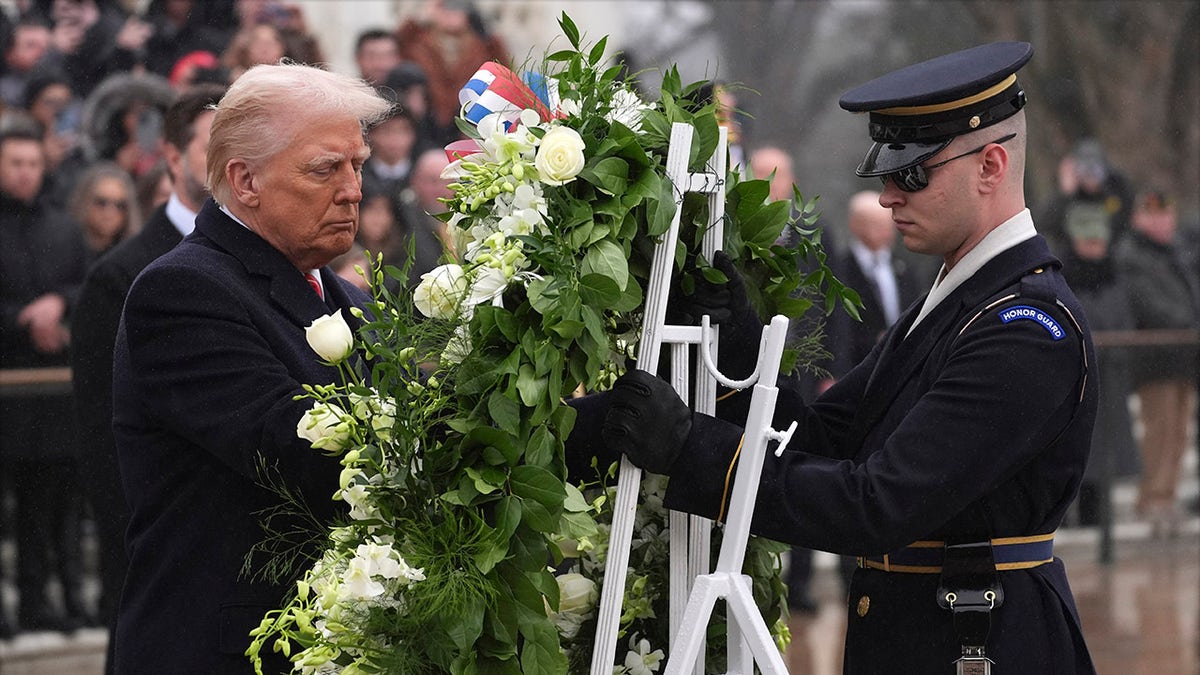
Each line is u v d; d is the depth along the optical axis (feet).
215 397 14.15
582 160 13.26
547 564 13.55
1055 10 81.10
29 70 36.22
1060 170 56.18
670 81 14.56
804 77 82.48
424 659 13.20
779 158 41.11
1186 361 50.24
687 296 14.60
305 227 14.87
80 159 35.19
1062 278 14.64
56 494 32.48
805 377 35.35
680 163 13.74
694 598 13.52
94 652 32.73
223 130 14.85
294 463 13.78
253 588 14.39
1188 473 54.54
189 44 39.22
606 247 13.35
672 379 14.19
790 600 38.09
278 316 14.88
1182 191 80.48
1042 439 13.88
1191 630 36.37
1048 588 14.47
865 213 40.16
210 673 14.30
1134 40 80.79
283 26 41.68
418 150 40.16
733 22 79.77
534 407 13.32
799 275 15.97
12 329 33.14
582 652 14.73
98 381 21.57
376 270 13.51
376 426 13.14
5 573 34.65
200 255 14.78
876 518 13.46
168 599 14.53
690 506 13.76
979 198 14.40
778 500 13.61
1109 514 46.50
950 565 14.29
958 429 13.58
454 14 43.93
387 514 13.24
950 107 14.21
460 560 13.10
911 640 14.51
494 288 13.16
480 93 14.33
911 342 14.97
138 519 15.01
